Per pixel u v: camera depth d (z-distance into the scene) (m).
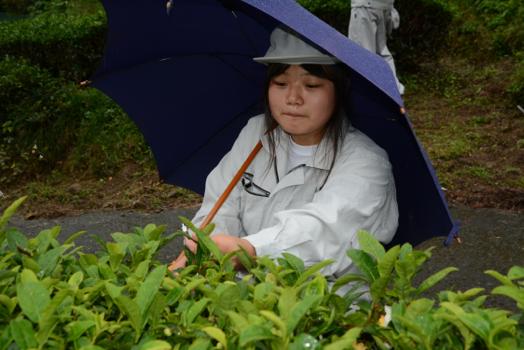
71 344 1.51
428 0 9.84
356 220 2.42
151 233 2.11
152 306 1.53
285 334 1.36
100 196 7.02
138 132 7.85
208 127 3.22
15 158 7.82
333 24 9.32
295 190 2.76
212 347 1.42
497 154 7.54
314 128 2.59
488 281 4.83
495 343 1.42
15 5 13.16
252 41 2.92
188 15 2.80
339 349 1.29
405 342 1.49
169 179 3.34
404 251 1.77
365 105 2.70
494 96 9.14
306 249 2.27
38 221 6.42
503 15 10.98
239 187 2.89
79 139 7.83
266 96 2.77
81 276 1.71
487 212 6.10
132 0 2.71
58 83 8.34
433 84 9.73
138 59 2.96
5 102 8.05
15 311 1.68
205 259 2.01
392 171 2.78
